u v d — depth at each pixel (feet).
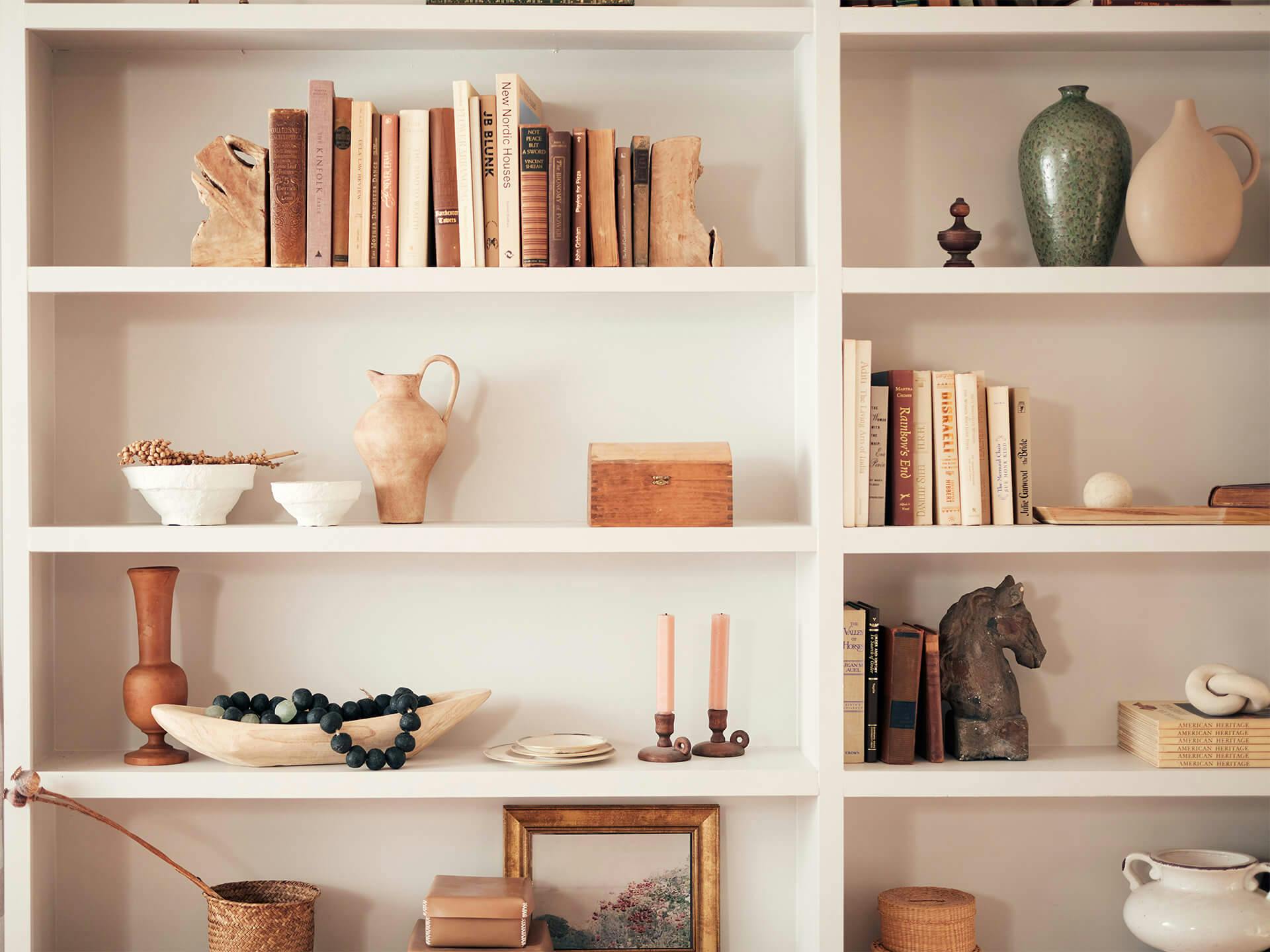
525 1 6.10
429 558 6.61
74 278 5.83
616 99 6.65
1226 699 6.08
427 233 6.00
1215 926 5.77
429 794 5.77
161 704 6.03
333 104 5.94
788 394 6.67
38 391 6.09
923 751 6.29
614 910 6.43
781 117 6.66
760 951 6.58
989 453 6.07
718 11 5.98
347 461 6.61
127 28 5.98
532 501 6.63
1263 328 6.73
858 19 5.96
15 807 5.85
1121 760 6.17
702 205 6.66
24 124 5.91
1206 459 6.72
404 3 6.53
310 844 6.54
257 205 6.01
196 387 6.57
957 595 6.70
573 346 6.65
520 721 6.61
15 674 5.84
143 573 6.10
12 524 5.81
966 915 6.03
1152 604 6.70
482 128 5.96
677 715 6.64
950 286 5.86
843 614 5.92
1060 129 6.15
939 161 6.69
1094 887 6.64
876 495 6.01
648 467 5.90
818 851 5.82
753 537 5.83
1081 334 6.70
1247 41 6.42
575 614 6.63
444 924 5.69
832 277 5.85
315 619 6.59
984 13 6.02
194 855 6.50
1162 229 6.02
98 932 6.44
